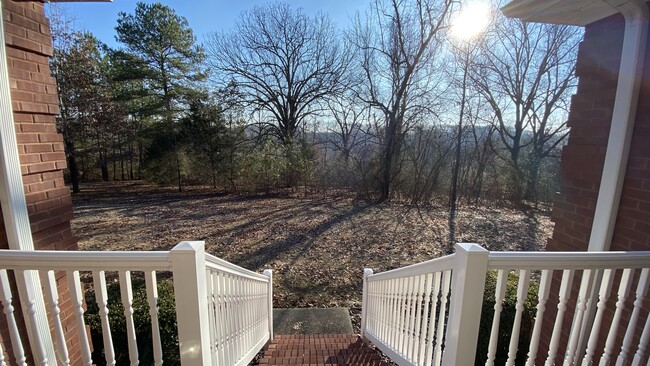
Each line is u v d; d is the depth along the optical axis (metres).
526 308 3.09
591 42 2.29
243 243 7.64
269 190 14.41
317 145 15.86
